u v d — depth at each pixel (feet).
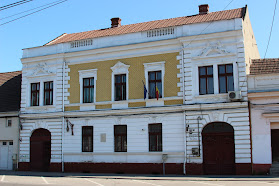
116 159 86.33
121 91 88.89
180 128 80.59
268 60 85.40
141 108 84.48
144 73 86.12
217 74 78.64
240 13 87.25
